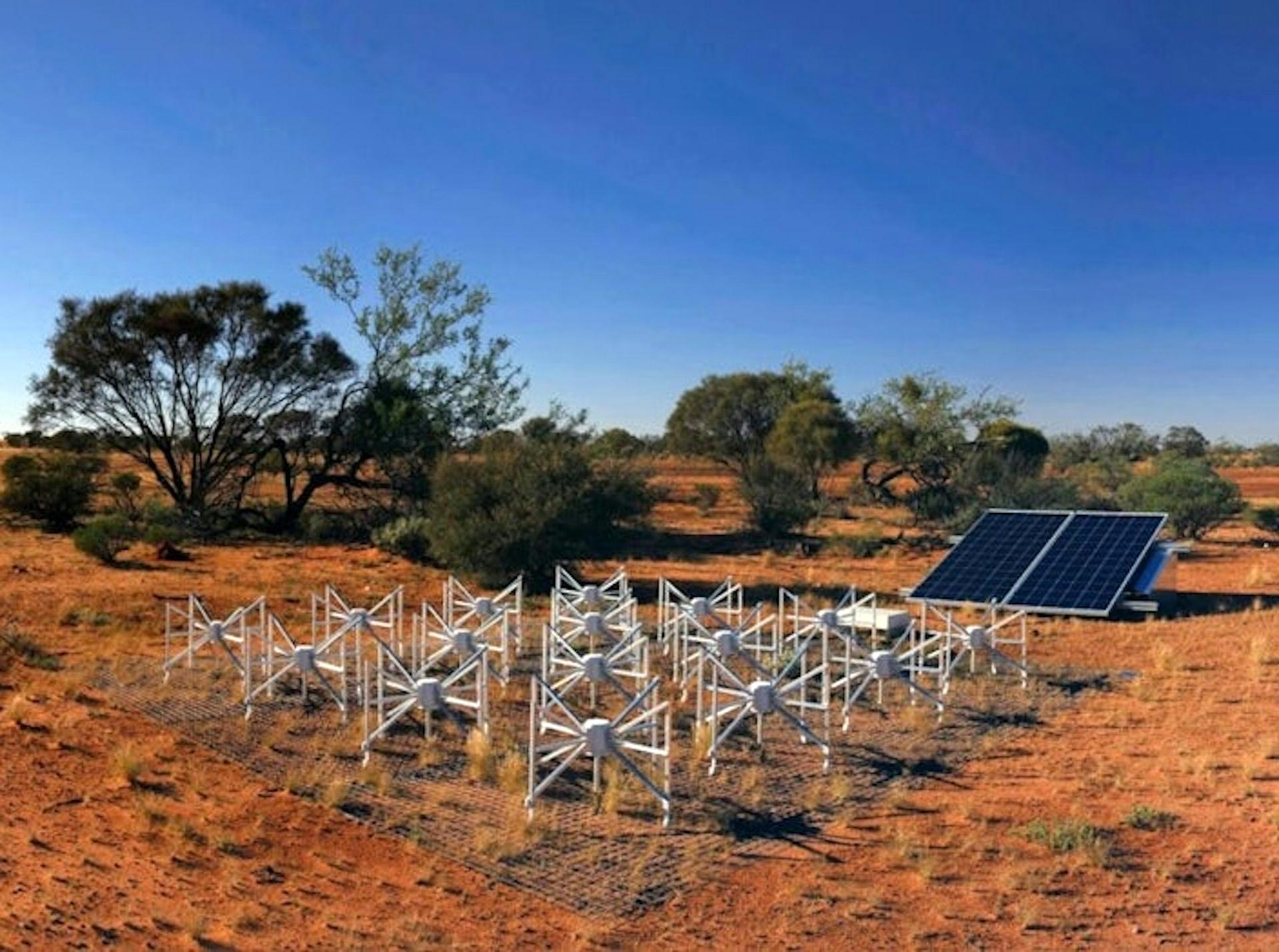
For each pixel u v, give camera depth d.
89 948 7.66
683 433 61.06
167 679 16.55
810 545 37.75
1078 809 11.52
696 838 10.72
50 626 20.75
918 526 42.84
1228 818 11.19
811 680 17.78
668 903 9.23
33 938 7.65
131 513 40.31
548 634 17.67
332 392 41.25
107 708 15.11
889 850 10.43
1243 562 32.50
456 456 31.45
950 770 12.98
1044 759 13.37
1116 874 9.83
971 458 45.09
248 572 29.66
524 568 27.44
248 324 39.78
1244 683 17.02
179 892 8.98
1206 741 13.98
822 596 26.77
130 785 11.70
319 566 31.41
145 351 38.84
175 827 10.45
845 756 13.52
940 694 16.17
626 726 12.33
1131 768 12.92
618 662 18.47
